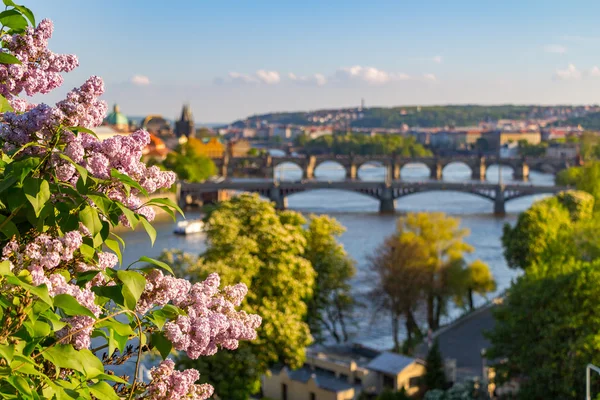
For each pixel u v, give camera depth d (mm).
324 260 83938
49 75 9133
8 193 7789
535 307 61375
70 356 7449
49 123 8094
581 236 97562
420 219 105375
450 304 124125
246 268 61094
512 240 107375
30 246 7750
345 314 104125
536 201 119000
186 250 153500
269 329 57938
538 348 60156
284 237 66375
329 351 86250
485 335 66562
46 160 8094
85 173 7730
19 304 7367
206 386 9094
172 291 8703
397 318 98438
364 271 136625
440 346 94875
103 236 8109
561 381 59219
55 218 7984
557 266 74375
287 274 63812
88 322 7766
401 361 76812
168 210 8617
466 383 71062
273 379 77812
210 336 8844
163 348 8367
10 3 8914
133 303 7773
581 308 58875
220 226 63594
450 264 104625
